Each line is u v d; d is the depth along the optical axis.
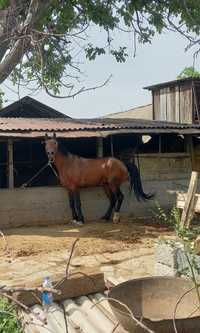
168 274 5.56
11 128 10.80
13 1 4.31
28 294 4.65
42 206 11.19
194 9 8.12
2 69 3.96
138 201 12.28
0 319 3.07
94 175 11.16
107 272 7.04
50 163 10.78
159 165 12.56
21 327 3.06
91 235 9.81
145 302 4.03
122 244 8.93
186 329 3.21
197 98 18.94
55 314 4.57
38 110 18.03
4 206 10.79
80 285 5.10
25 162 12.61
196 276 4.80
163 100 20.33
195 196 7.39
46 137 10.65
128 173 11.60
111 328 4.27
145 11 8.38
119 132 11.33
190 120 19.02
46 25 6.26
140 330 3.21
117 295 3.88
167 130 12.09
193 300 3.90
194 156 13.23
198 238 4.86
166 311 3.97
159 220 11.62
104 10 7.93
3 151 12.59
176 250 5.44
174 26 6.14
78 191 11.20
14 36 4.04
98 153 12.11
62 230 10.41
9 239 9.38
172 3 8.16
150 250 8.44
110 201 11.65
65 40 4.82
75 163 11.06
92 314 4.62
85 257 8.01
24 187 11.14
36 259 7.88
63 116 18.31
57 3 7.10
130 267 7.34
